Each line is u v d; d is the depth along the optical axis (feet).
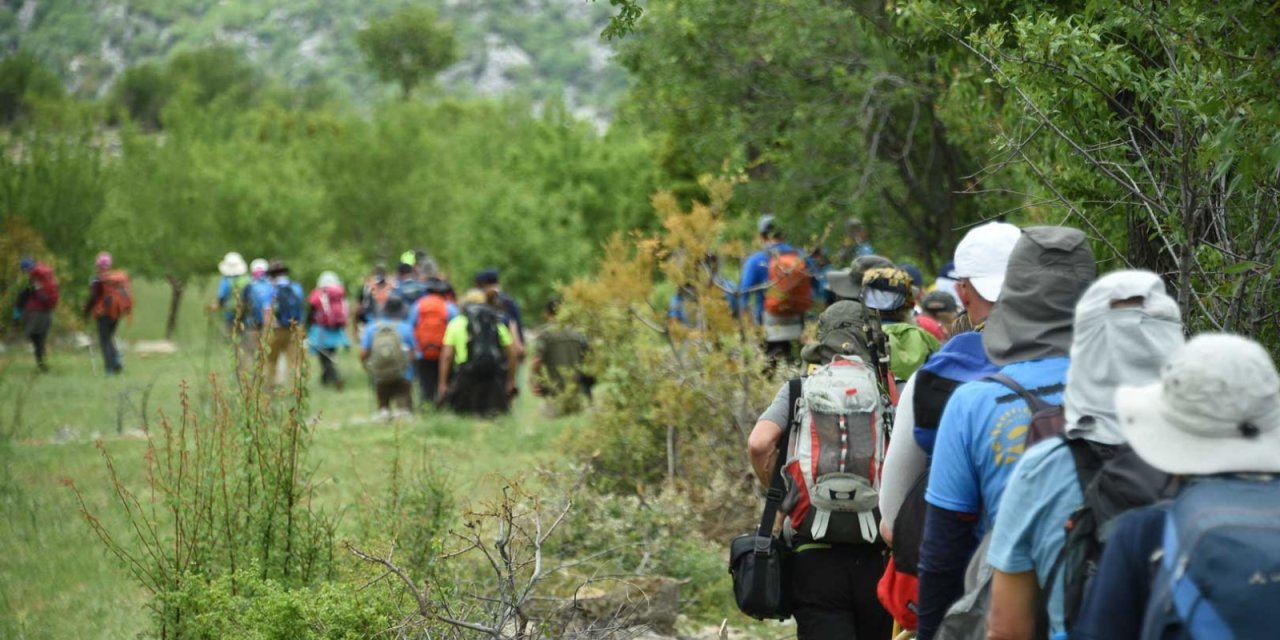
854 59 110.42
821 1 108.17
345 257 278.67
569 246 256.93
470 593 46.50
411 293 145.18
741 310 76.48
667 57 117.39
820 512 36.50
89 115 238.89
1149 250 42.98
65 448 92.84
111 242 243.40
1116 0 38.60
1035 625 22.79
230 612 42.14
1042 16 40.45
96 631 51.16
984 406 25.39
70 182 208.54
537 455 87.10
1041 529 22.49
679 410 71.31
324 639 39.88
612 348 79.00
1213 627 18.48
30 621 52.54
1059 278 25.84
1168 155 40.34
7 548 62.90
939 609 26.23
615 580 53.42
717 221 77.30
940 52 52.90
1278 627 18.17
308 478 50.80
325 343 160.56
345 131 307.78
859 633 38.29
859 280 45.06
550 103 288.92
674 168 200.75
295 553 47.44
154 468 81.25
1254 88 33.22
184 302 328.08
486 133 393.09
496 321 115.44
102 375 155.94
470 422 108.17
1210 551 18.72
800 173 114.93
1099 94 42.50
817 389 36.91
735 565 38.19
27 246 186.91
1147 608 19.54
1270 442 19.76
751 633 55.83
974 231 30.22
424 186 299.99
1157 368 22.54
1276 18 33.68
